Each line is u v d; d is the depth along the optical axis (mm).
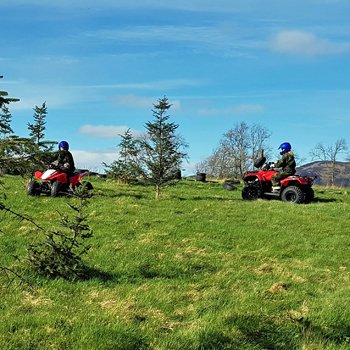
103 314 6336
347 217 15977
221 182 31359
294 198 19750
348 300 7352
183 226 13070
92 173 30266
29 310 6438
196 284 7996
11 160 4527
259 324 6258
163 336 5781
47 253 8094
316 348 5688
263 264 9570
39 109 27812
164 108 18984
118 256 9602
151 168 18859
